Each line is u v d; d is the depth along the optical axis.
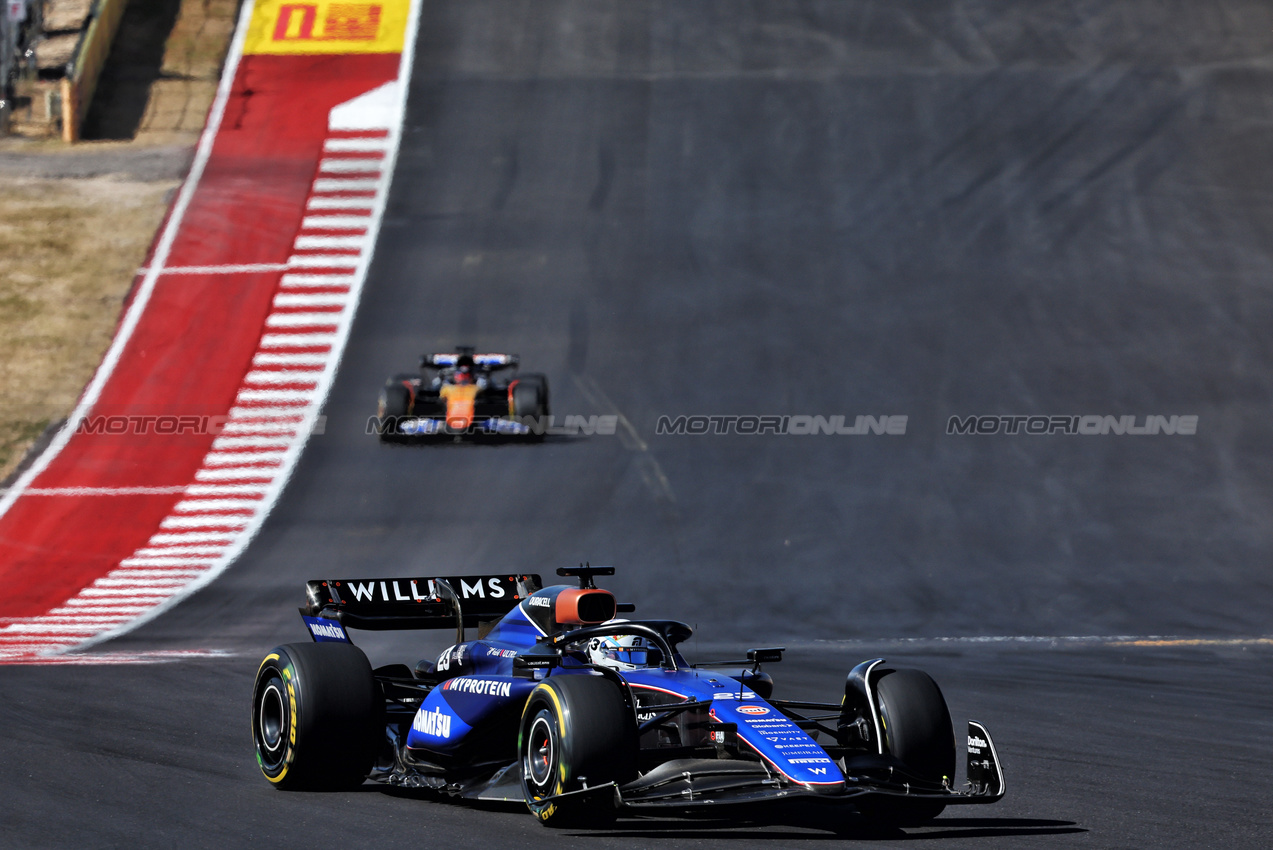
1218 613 61.88
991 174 134.25
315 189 138.38
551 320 111.50
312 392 100.62
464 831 22.91
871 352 101.81
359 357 106.62
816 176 136.25
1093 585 66.25
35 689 43.41
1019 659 51.31
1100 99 145.88
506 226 129.75
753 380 97.81
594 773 22.06
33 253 124.44
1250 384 94.69
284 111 154.12
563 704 22.45
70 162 144.25
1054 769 30.44
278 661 27.20
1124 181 131.25
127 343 109.88
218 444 91.44
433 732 27.33
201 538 75.75
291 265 123.50
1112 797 27.16
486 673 27.84
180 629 59.69
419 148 145.50
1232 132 138.50
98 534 77.00
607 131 147.00
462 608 31.25
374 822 23.77
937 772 24.09
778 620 60.72
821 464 83.19
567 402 95.94
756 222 128.12
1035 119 143.12
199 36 170.00
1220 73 149.00
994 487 79.56
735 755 23.23
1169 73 150.00
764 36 163.75
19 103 157.38
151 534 76.69
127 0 176.75
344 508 79.19
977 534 73.12
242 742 33.50
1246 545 71.81
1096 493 78.69
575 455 85.81
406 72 160.75
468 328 111.00
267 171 142.12
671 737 24.38
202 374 104.50
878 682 24.92
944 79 151.88
